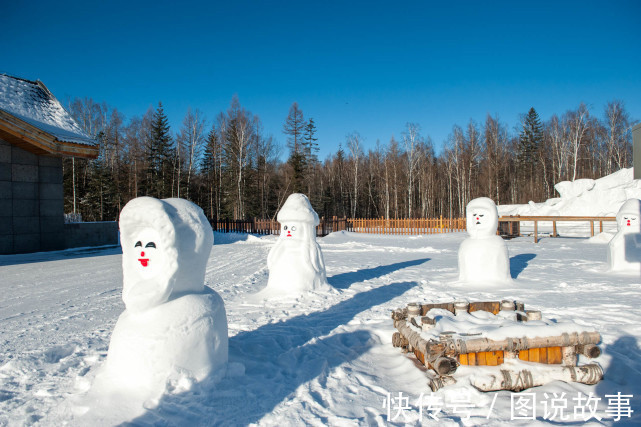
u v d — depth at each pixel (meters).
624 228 10.91
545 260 13.93
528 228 28.98
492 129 53.94
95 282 11.04
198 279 4.24
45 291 9.76
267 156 50.62
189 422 3.31
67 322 6.79
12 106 20.12
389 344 5.55
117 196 44.53
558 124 51.16
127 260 3.91
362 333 5.88
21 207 19.20
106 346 5.43
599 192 28.36
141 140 48.28
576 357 4.31
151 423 3.27
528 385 4.02
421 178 51.81
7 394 3.96
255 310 7.36
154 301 3.77
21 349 5.37
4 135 18.12
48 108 22.23
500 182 51.19
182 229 4.04
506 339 4.08
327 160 62.09
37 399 3.83
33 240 19.64
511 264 13.12
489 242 9.81
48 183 20.22
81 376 4.18
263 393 3.90
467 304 5.24
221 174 49.00
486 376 3.98
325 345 5.41
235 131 45.31
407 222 29.08
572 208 28.98
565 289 8.85
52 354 5.13
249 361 4.68
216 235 29.25
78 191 43.84
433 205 52.19
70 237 21.62
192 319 3.86
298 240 8.78
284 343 5.48
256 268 13.42
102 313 7.45
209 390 3.77
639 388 4.03
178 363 3.73
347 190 56.06
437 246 20.31
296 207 8.80
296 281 8.56
